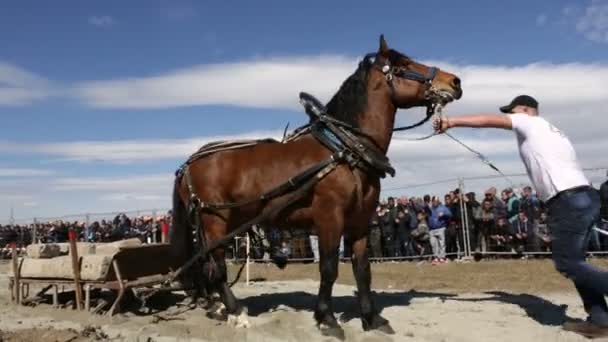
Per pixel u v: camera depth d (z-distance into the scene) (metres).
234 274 14.64
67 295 9.79
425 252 16.27
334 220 6.71
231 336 6.82
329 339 6.55
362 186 6.75
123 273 8.32
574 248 6.33
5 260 24.94
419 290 10.84
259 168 7.25
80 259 8.50
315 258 17.38
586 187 6.39
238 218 7.56
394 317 7.65
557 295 9.61
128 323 7.66
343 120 6.94
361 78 7.00
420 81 6.86
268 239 8.23
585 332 6.53
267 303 9.05
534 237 14.86
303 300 9.21
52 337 6.75
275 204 7.08
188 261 7.82
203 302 8.89
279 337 6.71
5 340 6.63
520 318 7.47
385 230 16.78
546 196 6.52
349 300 9.13
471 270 13.40
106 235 22.45
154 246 8.55
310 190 6.83
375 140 6.89
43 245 9.33
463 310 8.04
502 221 15.32
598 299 6.53
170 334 6.95
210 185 7.56
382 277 12.99
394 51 7.02
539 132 6.54
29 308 8.95
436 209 16.03
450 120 6.66
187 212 7.95
